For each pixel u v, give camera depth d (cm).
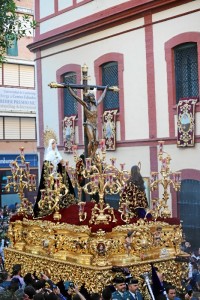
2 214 2341
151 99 1864
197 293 898
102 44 2075
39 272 1052
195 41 1698
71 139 2225
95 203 1073
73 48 2230
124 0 1944
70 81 2286
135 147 1928
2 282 1026
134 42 1933
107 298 841
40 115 2466
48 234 1038
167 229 1055
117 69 2030
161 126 1830
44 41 2383
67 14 2248
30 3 3297
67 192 1094
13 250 1152
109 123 2030
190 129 1706
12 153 3316
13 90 3334
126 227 968
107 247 938
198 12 1688
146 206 1096
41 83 2450
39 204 1108
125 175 1198
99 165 976
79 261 948
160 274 966
